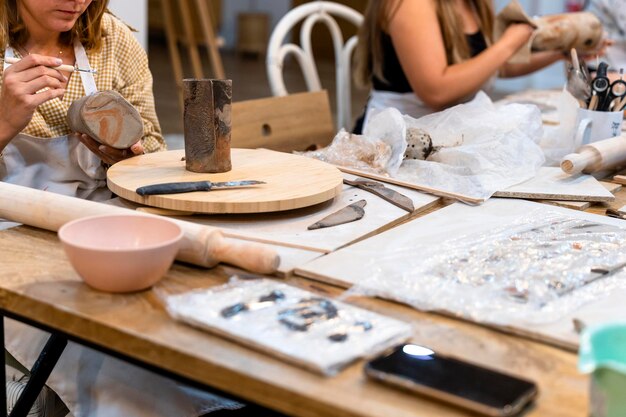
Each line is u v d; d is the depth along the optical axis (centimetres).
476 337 92
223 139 140
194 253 107
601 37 257
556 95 279
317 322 91
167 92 688
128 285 99
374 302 101
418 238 122
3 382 114
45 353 125
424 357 85
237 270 110
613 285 106
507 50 231
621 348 72
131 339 90
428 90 232
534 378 83
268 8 1068
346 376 83
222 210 124
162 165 146
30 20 164
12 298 100
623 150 172
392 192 146
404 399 79
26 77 140
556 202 151
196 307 94
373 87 255
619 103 189
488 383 80
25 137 160
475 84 229
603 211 149
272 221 128
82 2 156
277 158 155
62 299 98
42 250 114
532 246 119
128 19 264
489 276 107
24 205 119
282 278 107
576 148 186
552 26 244
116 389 133
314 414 79
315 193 131
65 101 166
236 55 1019
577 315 96
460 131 179
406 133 171
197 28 979
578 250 118
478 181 155
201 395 137
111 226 105
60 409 145
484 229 128
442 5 235
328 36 1030
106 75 173
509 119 183
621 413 69
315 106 228
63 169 165
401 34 234
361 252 115
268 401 81
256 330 89
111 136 151
